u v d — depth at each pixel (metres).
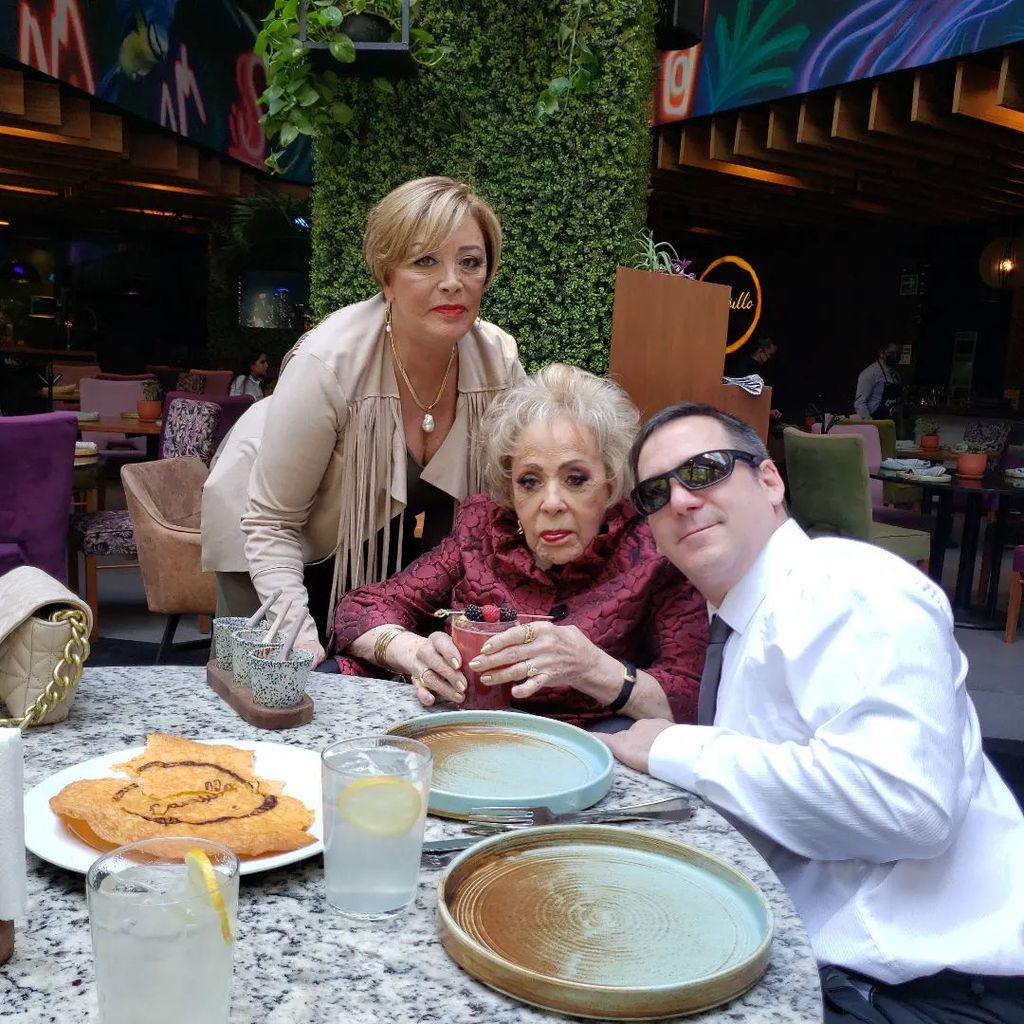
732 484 1.30
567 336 4.39
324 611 2.40
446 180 2.01
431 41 4.10
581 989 0.75
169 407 5.56
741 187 10.98
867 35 7.54
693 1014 0.76
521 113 4.30
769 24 8.29
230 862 0.71
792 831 1.14
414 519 2.38
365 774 0.88
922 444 7.57
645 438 1.37
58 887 0.91
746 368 10.76
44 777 1.14
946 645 1.18
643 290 4.33
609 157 4.28
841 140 8.69
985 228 12.79
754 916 0.90
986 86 7.31
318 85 4.24
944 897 1.19
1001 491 5.33
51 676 1.30
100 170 11.24
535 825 1.09
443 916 0.84
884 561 1.22
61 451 3.88
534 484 1.69
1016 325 12.80
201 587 3.74
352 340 2.10
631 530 1.74
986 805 1.25
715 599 1.39
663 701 1.54
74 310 17.30
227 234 14.80
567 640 1.47
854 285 14.32
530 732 1.37
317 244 4.57
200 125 10.52
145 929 0.64
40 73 7.81
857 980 1.18
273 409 2.10
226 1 10.85
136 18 8.98
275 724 1.34
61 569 3.97
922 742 1.10
